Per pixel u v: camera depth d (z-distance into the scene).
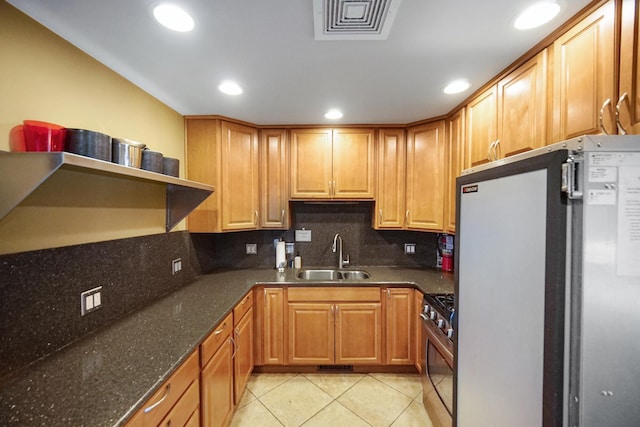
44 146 0.91
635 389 0.64
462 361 1.13
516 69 1.42
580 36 1.06
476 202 1.03
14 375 0.92
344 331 2.23
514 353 0.81
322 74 1.55
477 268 1.02
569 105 1.11
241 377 1.86
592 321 0.63
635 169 0.62
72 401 0.81
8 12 0.97
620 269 0.62
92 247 1.25
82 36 1.18
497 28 1.15
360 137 2.46
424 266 2.77
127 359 1.03
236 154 2.30
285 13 1.06
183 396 1.11
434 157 2.27
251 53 1.33
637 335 0.63
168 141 1.97
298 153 2.47
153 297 1.71
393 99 1.90
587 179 0.62
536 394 0.72
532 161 0.73
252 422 1.76
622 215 0.62
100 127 1.37
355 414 1.83
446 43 1.26
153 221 1.72
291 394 2.03
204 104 1.96
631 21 0.87
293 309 2.22
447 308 1.53
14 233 0.96
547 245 0.68
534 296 0.73
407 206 2.45
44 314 1.03
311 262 2.78
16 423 0.72
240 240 2.73
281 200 2.49
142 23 1.10
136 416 0.82
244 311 1.93
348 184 2.47
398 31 1.17
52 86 1.13
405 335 2.21
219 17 1.07
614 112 0.92
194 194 1.83
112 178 1.39
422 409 1.88
